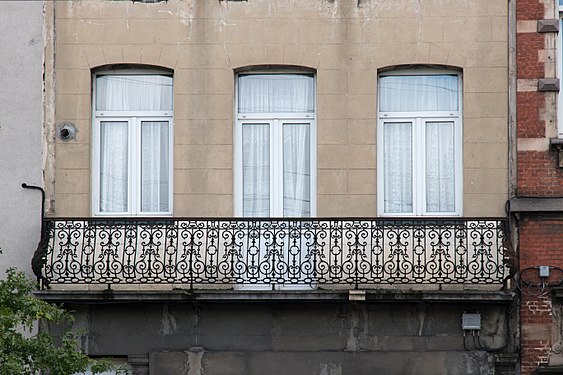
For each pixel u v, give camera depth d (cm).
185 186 3055
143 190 3098
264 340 2994
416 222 2991
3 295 2600
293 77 3092
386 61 3047
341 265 2962
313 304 2984
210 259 2980
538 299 2972
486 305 2973
